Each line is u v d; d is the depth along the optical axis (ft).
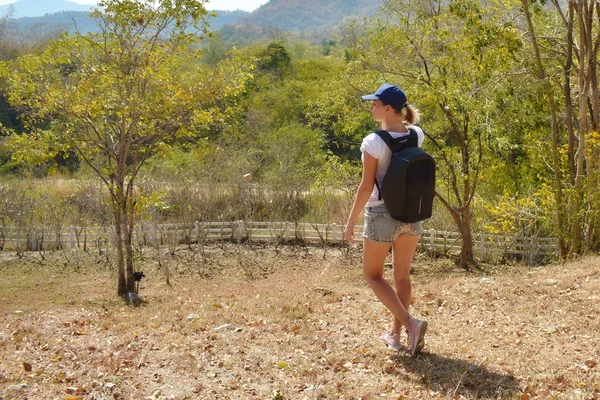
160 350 17.61
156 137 49.55
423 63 59.98
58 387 14.49
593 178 48.78
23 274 61.87
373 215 14.67
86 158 49.62
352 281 51.62
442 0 57.47
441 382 14.62
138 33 46.78
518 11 52.01
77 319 26.35
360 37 62.90
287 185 87.81
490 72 52.03
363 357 16.46
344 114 65.87
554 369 15.29
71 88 47.70
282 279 57.62
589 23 49.19
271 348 17.51
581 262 35.70
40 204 82.94
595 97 50.08
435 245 67.97
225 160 90.27
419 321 15.43
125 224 51.03
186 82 48.29
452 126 60.59
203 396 13.87
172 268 64.90
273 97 153.28
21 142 47.80
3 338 21.09
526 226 60.13
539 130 58.90
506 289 25.75
